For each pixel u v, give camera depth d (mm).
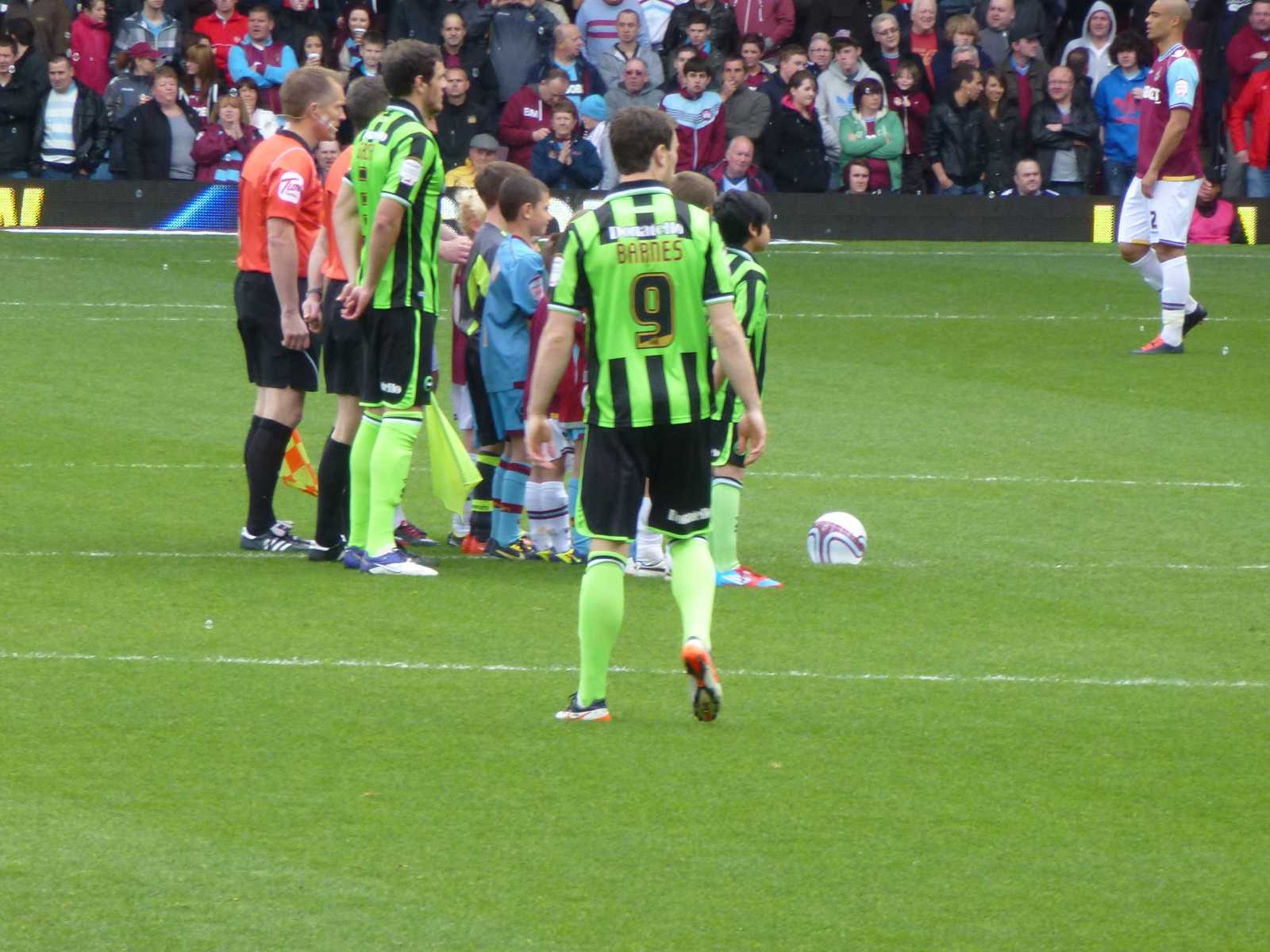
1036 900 15914
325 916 15367
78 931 15031
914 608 26156
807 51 76750
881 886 16156
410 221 26922
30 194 66500
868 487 34562
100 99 67250
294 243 28047
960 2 75000
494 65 68500
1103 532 31016
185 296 55656
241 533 29656
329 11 72938
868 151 69312
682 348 20047
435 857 16656
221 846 16828
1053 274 62281
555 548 29469
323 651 23484
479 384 29656
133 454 36875
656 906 15664
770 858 16750
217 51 69938
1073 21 79750
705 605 20062
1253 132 69562
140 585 26797
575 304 20047
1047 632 24875
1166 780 18969
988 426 40438
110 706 20984
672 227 19969
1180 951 14953
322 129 28953
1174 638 24641
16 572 27422
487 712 21000
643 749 19734
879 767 19266
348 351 27906
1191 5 78000
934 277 61562
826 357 48781
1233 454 37594
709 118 67000
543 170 64750
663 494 20344
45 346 47844
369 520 28000
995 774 19078
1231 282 61000
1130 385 45094
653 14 74250
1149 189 48094
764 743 20000
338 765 19094
